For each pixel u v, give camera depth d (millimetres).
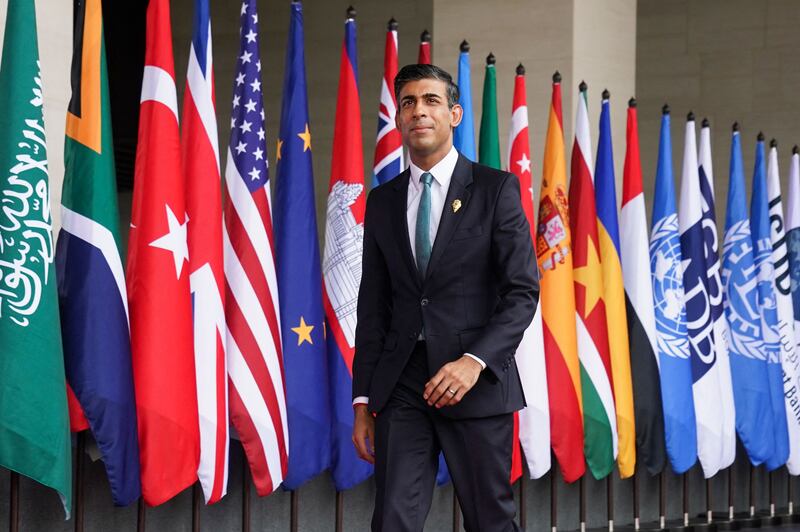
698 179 6289
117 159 11727
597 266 5656
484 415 3201
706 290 6199
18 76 3855
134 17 11555
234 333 4539
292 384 4719
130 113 11594
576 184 5715
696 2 11289
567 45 7781
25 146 3830
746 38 11055
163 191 4215
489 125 5434
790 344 6973
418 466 3250
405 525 3207
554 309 5449
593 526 5977
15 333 3766
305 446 4734
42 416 3789
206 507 4680
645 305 5902
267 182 4676
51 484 3801
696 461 6605
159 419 4145
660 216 6090
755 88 11016
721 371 6340
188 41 11328
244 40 4727
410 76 3309
